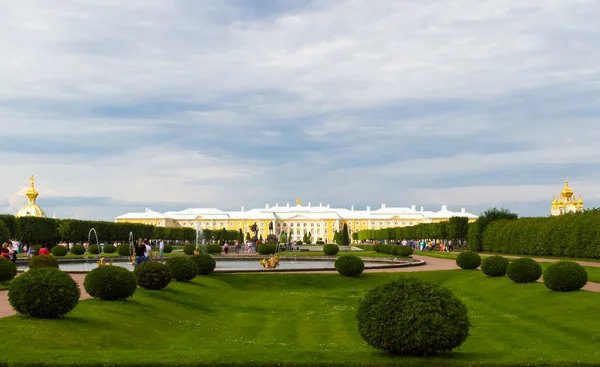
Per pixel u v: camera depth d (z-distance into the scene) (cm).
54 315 1902
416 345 1381
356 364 1317
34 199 11262
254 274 4106
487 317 2572
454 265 5216
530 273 3259
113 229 10288
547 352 1590
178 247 11344
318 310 2822
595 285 3178
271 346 1884
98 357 1342
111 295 2411
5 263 3009
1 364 1274
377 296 1465
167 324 2233
